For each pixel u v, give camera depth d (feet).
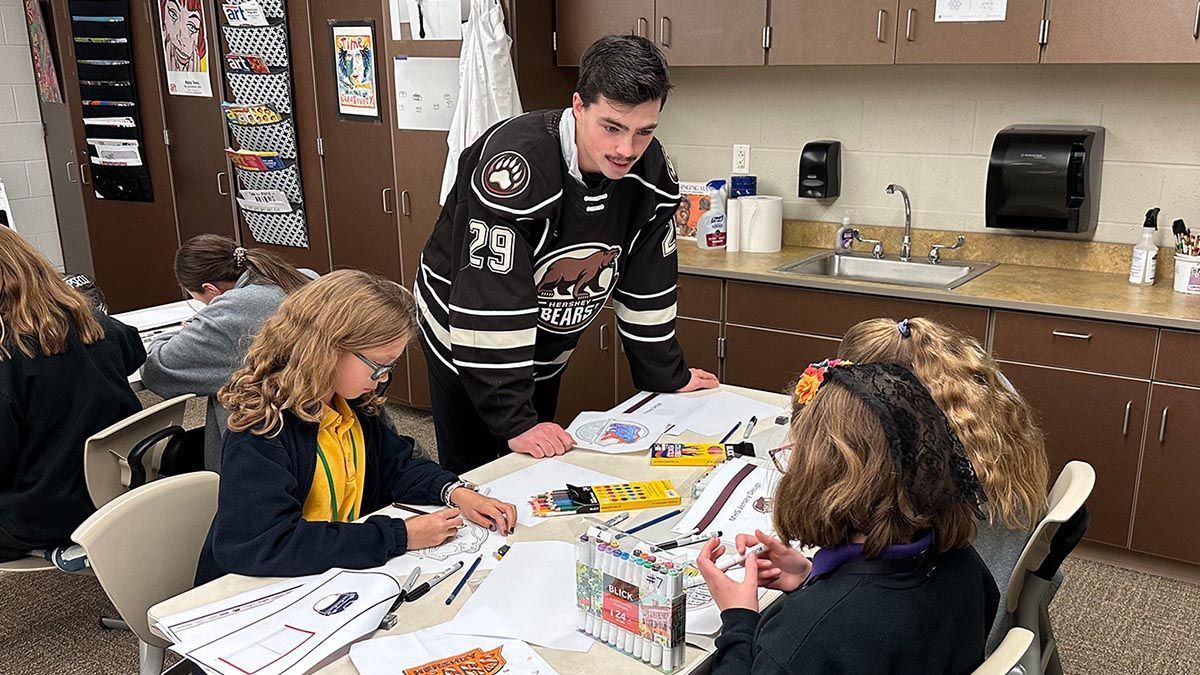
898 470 3.59
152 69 15.34
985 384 4.96
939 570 3.82
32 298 7.12
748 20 11.09
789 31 10.90
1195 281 9.66
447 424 8.16
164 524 5.89
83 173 16.88
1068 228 10.53
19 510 7.22
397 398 14.52
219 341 8.16
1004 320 9.76
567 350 7.94
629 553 4.35
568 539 5.42
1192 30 8.87
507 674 4.19
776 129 12.63
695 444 6.68
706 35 11.41
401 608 4.75
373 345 5.42
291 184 14.42
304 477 5.49
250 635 4.46
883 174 12.04
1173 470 9.25
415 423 14.28
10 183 17.35
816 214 12.67
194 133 15.21
